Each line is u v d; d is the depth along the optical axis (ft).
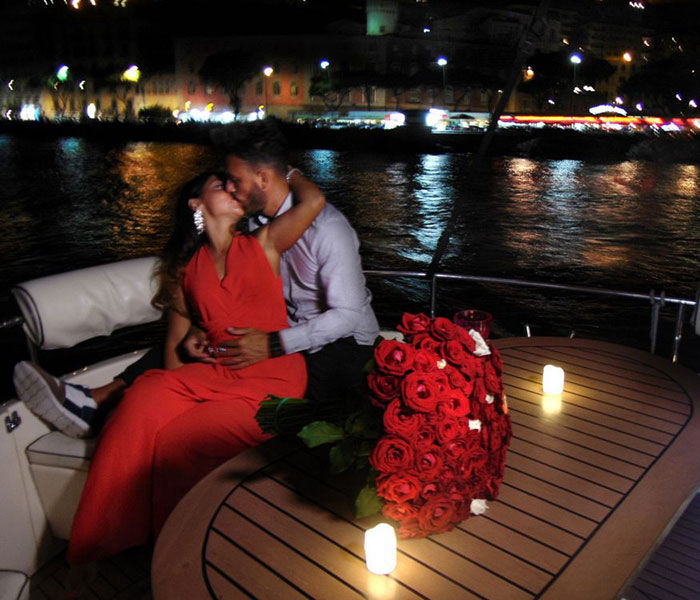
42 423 7.65
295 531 4.84
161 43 262.88
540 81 254.68
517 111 254.27
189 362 7.96
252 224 8.29
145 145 232.53
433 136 205.57
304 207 7.38
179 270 7.67
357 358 7.84
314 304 8.18
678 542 7.70
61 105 291.38
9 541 7.24
